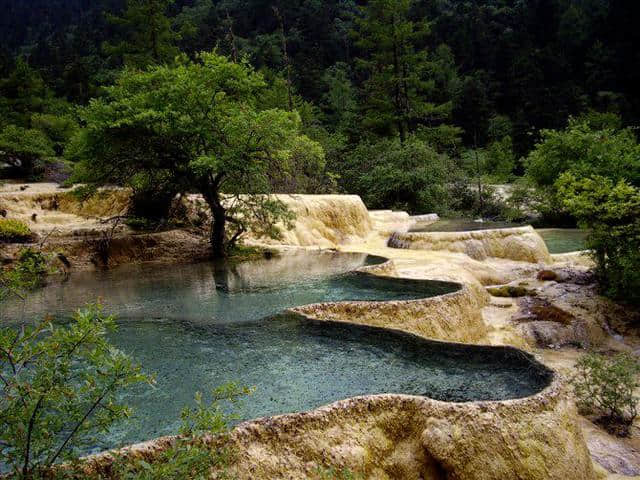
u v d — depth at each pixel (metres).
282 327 7.84
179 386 5.86
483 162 40.91
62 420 3.36
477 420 4.85
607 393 7.84
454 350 6.79
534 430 4.96
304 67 52.81
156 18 31.92
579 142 23.39
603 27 58.25
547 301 12.51
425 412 5.04
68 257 12.67
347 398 5.20
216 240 13.88
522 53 58.50
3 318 8.70
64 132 31.41
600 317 11.81
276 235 14.18
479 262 15.09
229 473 4.07
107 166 13.36
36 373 3.29
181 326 8.02
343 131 38.19
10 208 15.91
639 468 6.47
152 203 14.87
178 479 3.37
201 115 12.74
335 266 12.35
